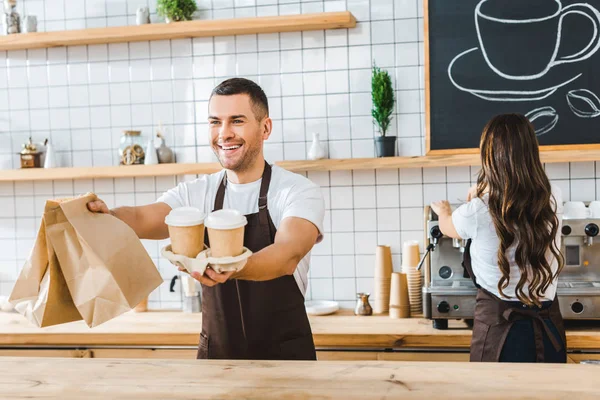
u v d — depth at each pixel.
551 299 2.03
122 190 3.21
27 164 3.11
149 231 1.68
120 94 3.17
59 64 3.21
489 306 2.04
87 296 1.13
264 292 1.78
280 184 1.77
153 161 2.98
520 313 1.98
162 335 2.59
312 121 3.03
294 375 1.20
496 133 1.98
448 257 2.67
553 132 2.81
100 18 3.16
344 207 3.04
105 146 3.19
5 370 1.28
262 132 1.69
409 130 2.97
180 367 1.27
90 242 1.12
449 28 2.86
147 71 3.14
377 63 2.97
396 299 2.79
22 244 3.27
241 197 1.79
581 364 1.24
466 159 2.75
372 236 3.02
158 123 3.15
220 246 1.09
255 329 1.80
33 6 3.21
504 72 2.83
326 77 3.01
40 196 3.25
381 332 2.53
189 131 3.12
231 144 1.63
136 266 1.16
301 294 1.84
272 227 1.76
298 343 1.81
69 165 3.23
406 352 2.54
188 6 2.95
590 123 2.79
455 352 2.51
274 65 3.04
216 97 1.61
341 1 2.97
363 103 2.99
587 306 2.45
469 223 2.03
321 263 3.06
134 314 2.96
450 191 2.96
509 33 2.82
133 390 1.14
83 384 1.18
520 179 1.93
